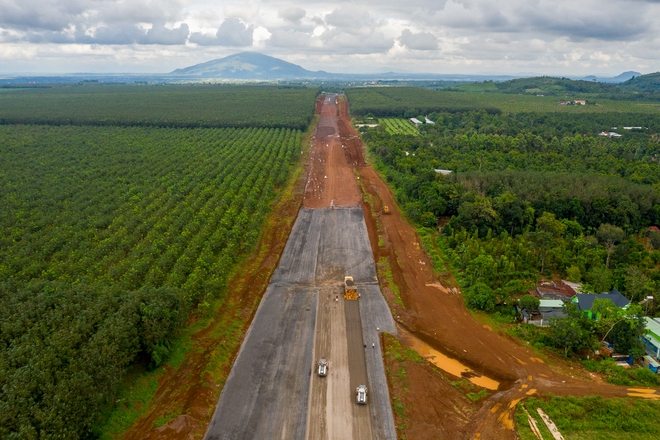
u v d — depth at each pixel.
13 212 107.31
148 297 62.97
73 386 46.16
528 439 50.75
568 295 78.88
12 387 44.59
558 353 65.81
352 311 77.75
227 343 67.25
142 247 91.25
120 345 54.12
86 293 64.44
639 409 54.31
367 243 105.50
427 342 70.12
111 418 51.00
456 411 55.56
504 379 61.34
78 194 123.31
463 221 107.06
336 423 53.19
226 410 54.94
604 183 122.69
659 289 78.00
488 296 76.56
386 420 53.81
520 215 106.50
